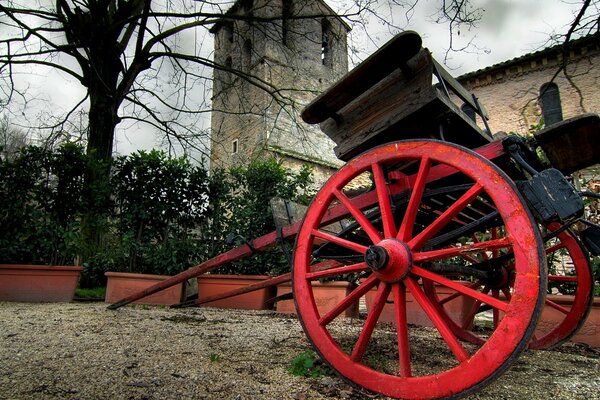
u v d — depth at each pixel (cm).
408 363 175
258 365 240
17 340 278
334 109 250
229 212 745
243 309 609
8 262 569
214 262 382
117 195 660
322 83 2362
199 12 995
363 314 616
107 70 1000
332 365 196
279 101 1212
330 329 408
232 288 629
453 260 489
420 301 179
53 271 557
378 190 209
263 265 679
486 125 278
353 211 213
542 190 163
